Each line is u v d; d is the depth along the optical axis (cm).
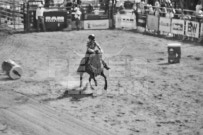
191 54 2453
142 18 3322
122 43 2784
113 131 1270
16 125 1316
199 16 2798
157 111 1462
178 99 1602
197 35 2802
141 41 2873
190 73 2011
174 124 1339
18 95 1634
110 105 1523
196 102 1567
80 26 3416
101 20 3462
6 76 1934
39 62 2188
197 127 1316
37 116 1402
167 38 3000
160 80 1877
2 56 2317
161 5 3356
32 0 3553
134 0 3900
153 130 1284
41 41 2812
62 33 3195
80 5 3638
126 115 1418
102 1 3884
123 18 3491
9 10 3428
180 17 3075
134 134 1248
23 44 2680
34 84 1788
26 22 3241
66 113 1434
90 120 1366
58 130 1277
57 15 3312
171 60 2227
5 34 3038
